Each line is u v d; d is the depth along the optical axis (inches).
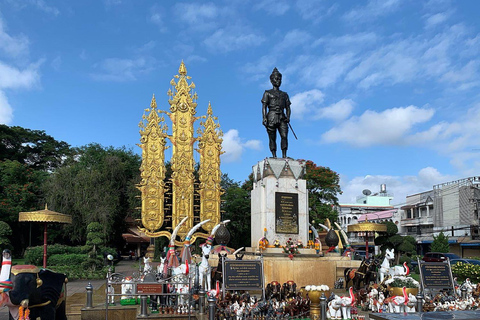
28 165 1977.1
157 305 485.7
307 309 450.0
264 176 710.5
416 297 450.0
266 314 441.1
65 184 1454.2
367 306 516.4
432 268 569.9
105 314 455.5
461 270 792.9
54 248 1094.4
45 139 2145.7
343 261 684.7
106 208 1433.3
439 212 1808.6
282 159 726.5
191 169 1175.6
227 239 695.7
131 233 1642.5
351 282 633.0
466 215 1649.9
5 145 1969.7
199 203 1256.2
